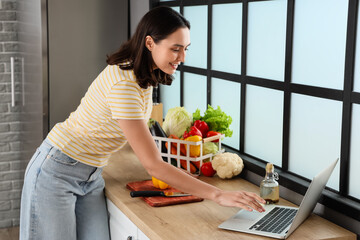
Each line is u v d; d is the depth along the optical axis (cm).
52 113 323
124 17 337
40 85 321
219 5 265
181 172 177
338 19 186
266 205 196
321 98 197
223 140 274
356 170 182
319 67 197
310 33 201
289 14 208
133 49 179
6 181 393
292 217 182
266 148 235
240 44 249
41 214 205
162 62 175
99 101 187
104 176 238
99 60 332
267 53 229
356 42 177
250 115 246
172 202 200
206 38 282
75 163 204
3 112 385
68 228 210
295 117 213
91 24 327
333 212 184
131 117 176
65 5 318
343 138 184
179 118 254
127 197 209
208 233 171
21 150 388
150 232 175
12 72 372
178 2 305
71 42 322
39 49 319
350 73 179
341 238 169
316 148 202
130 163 260
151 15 175
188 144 231
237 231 172
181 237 168
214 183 227
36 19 321
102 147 203
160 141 239
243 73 245
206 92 285
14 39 378
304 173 210
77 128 198
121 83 178
